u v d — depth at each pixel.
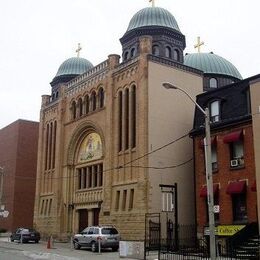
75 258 26.69
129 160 36.66
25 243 42.47
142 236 33.50
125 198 36.41
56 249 34.72
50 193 47.84
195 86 39.75
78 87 45.72
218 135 31.56
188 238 33.88
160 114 36.47
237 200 29.58
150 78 36.50
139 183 34.75
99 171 41.16
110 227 33.38
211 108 33.03
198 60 48.03
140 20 44.34
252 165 28.55
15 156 58.75
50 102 51.34
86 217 42.53
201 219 31.92
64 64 54.28
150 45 37.66
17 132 59.53
